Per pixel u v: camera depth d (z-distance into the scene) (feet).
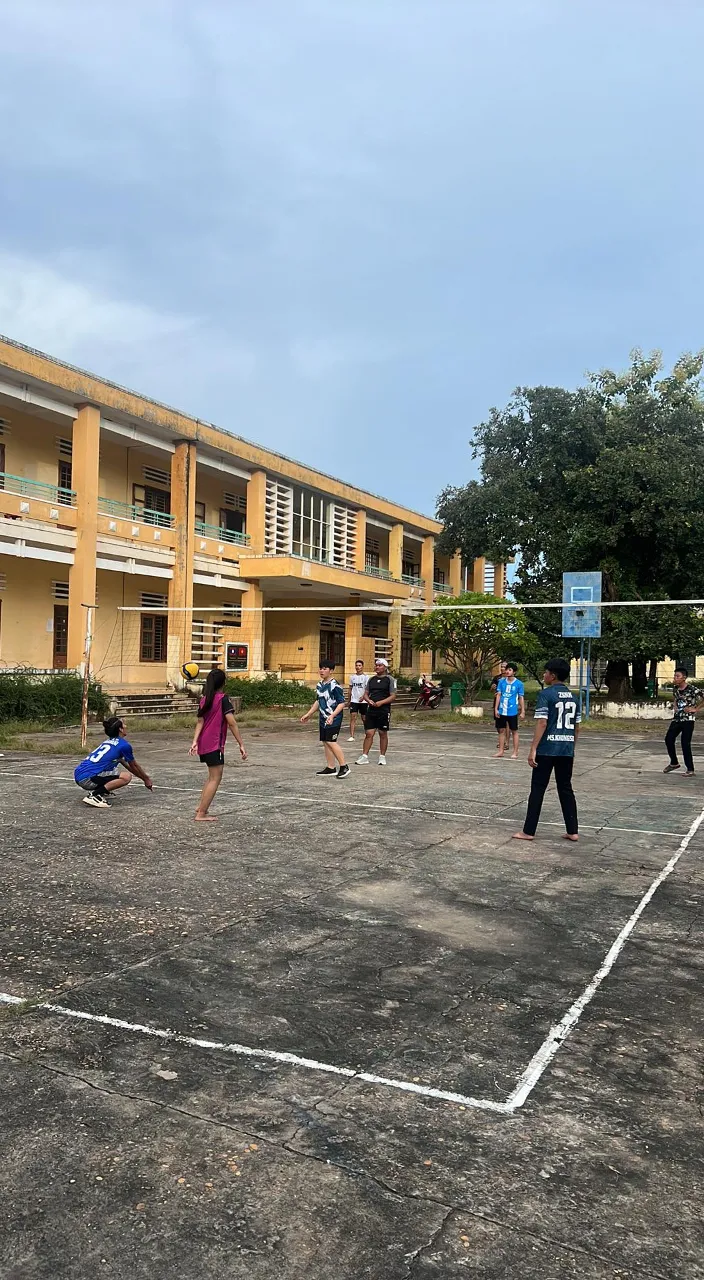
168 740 53.98
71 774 37.50
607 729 70.95
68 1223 8.14
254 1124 9.86
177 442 77.05
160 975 14.38
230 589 90.74
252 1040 12.01
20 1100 10.33
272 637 103.76
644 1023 12.81
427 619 81.51
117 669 78.18
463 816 29.07
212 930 16.71
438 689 94.17
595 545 83.41
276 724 68.49
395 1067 11.31
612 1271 7.64
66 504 70.69
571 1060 11.61
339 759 38.09
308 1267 7.61
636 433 82.84
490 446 93.15
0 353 57.77
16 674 61.05
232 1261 7.67
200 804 27.78
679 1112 10.36
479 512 90.38
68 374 63.57
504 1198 8.62
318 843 24.52
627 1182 8.93
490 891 19.84
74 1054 11.53
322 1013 12.95
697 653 83.35
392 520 114.93
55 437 71.05
